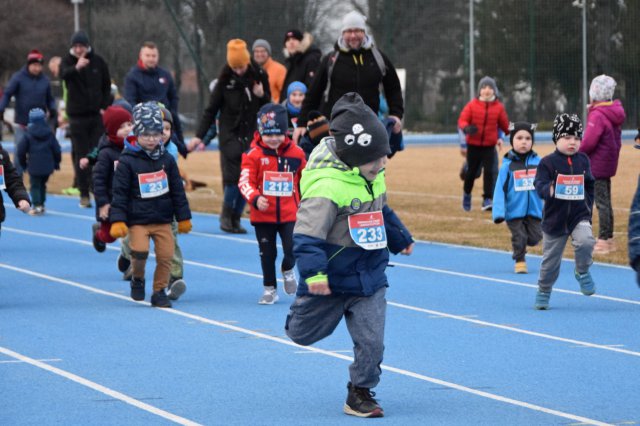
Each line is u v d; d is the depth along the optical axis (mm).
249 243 23172
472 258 20922
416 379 11352
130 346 13023
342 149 9461
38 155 28734
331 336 13578
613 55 64562
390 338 13562
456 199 31797
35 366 11922
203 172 43281
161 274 15680
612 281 17984
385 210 9977
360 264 9648
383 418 9812
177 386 11016
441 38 68125
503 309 15609
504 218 18625
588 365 12023
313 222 9375
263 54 27297
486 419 9758
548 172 15117
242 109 23688
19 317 15008
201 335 13703
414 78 68312
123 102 19297
